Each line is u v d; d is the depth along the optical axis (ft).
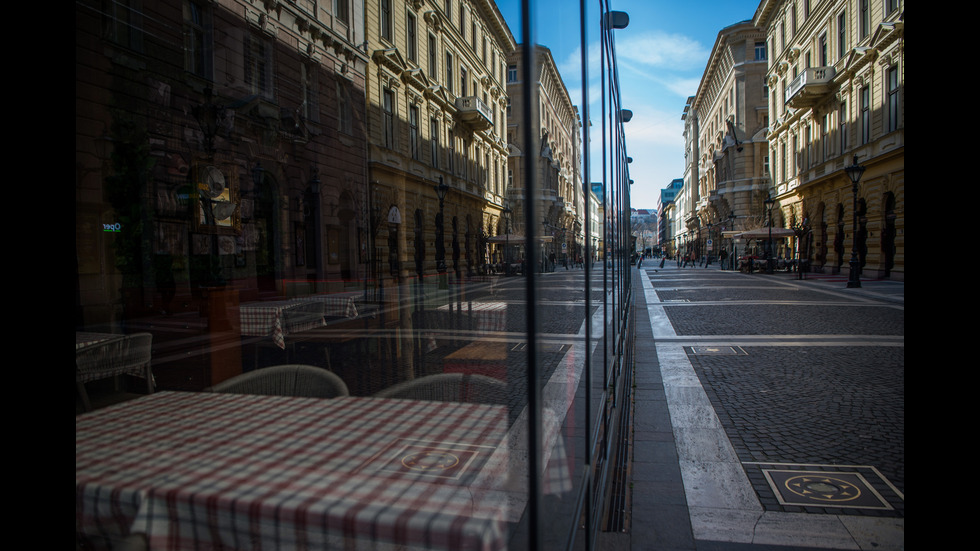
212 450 4.32
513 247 2.65
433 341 16.83
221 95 21.22
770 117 118.42
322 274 26.68
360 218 25.46
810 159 94.17
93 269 15.90
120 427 4.94
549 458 2.89
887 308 39.78
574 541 4.03
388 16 7.36
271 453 4.23
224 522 3.41
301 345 20.99
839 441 12.91
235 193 21.39
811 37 92.02
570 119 4.25
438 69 5.66
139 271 17.90
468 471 3.76
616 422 12.24
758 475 11.12
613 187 11.05
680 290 63.52
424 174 6.37
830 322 33.14
